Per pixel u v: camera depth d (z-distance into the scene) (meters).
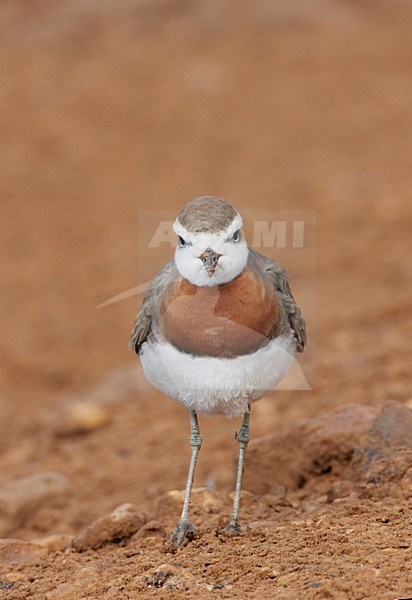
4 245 22.62
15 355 17.97
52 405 16.11
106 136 27.45
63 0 35.06
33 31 33.66
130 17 34.16
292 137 26.52
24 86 30.09
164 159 26.14
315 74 29.98
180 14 34.19
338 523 8.28
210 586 7.25
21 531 11.72
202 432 14.03
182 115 28.33
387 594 6.49
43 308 19.83
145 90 29.77
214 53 31.78
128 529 9.03
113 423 15.12
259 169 24.97
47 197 24.75
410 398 12.80
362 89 28.80
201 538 8.30
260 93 29.16
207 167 25.44
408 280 18.03
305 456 10.53
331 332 15.91
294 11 33.75
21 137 27.41
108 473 13.13
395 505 8.71
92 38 33.12
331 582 6.75
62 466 13.73
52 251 22.25
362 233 20.88
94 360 17.64
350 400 13.25
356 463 9.89
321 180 23.72
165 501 9.71
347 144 25.73
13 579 8.17
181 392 7.94
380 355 14.52
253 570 7.39
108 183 25.17
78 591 7.52
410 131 26.08
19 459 14.20
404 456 9.55
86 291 20.38
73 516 11.73
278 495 9.89
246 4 34.25
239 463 8.39
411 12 33.81
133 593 7.28
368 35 32.31
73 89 29.98
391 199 22.22
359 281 18.41
